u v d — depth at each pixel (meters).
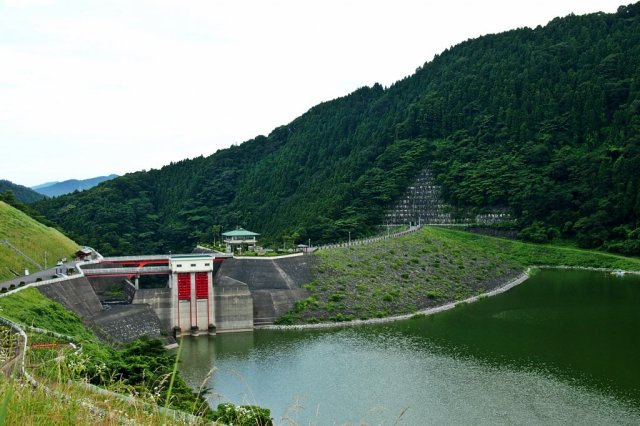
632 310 145.88
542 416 81.00
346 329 136.88
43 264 163.88
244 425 52.38
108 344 114.62
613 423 78.56
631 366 102.12
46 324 102.50
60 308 114.00
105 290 165.38
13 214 185.62
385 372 101.81
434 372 101.19
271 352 118.50
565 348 114.12
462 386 93.69
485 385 93.94
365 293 156.00
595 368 101.50
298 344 124.50
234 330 141.62
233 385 95.56
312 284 157.25
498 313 147.00
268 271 159.25
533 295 168.25
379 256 179.75
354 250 180.75
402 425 77.69
